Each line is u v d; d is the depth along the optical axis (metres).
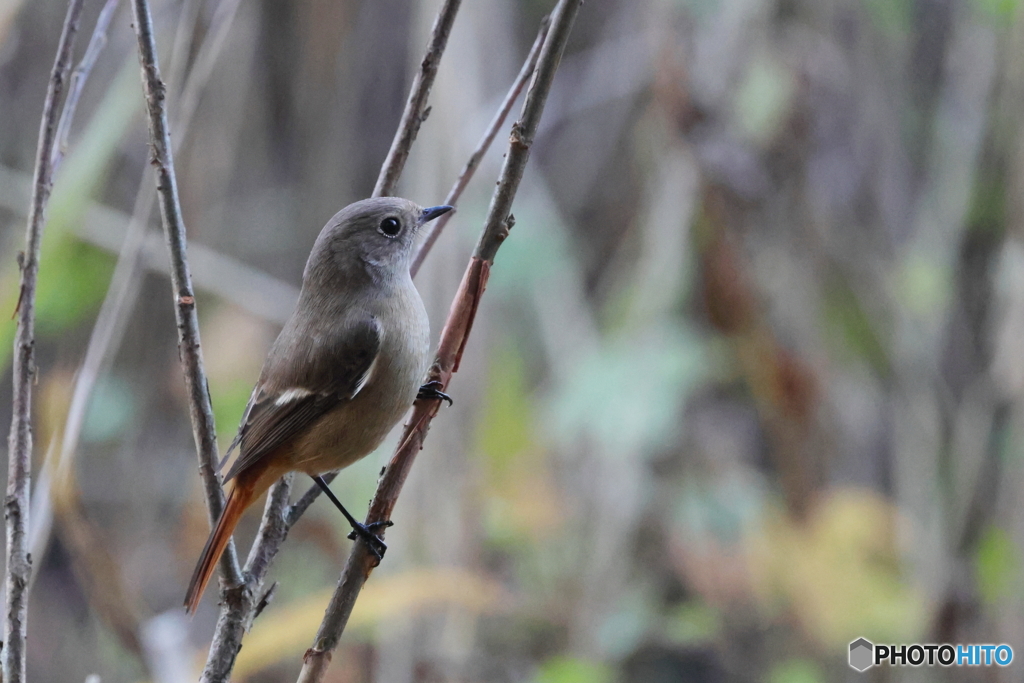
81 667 12.55
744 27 11.27
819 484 11.38
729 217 10.98
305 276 7.34
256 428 6.88
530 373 13.74
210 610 13.38
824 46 11.41
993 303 10.88
